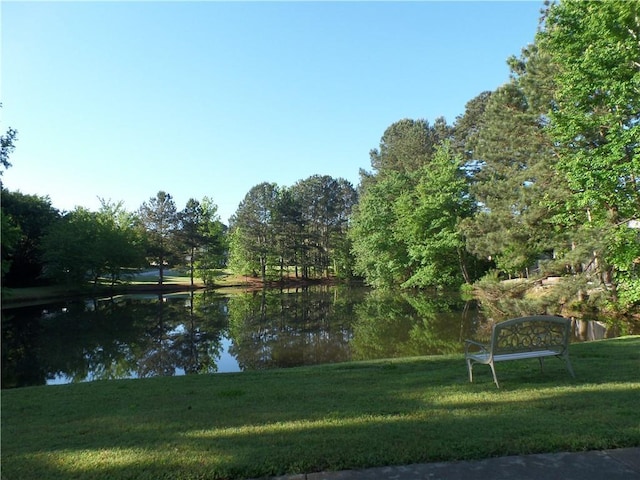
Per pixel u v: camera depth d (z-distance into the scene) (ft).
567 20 49.62
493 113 83.10
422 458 12.05
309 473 11.46
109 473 11.87
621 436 12.96
